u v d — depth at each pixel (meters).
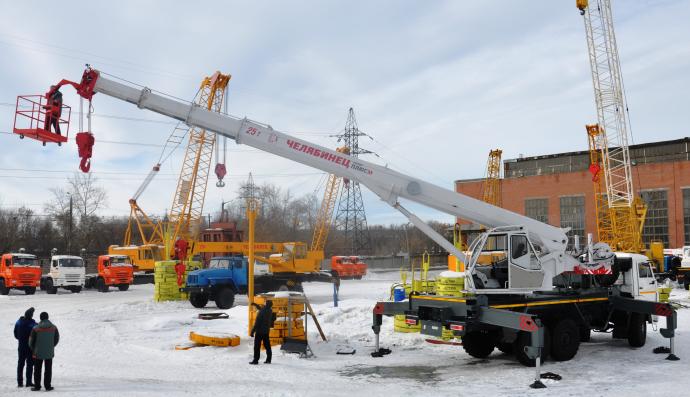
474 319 11.44
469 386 9.86
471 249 13.24
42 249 74.00
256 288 29.47
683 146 58.69
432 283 19.53
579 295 12.90
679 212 54.03
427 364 12.16
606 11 46.59
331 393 9.22
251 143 13.95
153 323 18.59
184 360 12.84
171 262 28.16
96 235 77.56
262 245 31.92
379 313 13.14
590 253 14.68
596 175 47.56
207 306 26.55
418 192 13.51
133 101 13.98
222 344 14.38
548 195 61.12
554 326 12.14
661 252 41.44
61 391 9.41
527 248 12.91
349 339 15.34
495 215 13.55
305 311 14.95
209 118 13.92
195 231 50.94
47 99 13.92
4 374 11.27
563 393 9.16
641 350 13.64
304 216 109.69
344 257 53.75
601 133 46.84
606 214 49.62
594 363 11.95
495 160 64.88
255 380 10.45
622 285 16.44
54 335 9.71
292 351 13.23
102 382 10.27
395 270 68.31
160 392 9.24
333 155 13.70
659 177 55.31
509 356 13.19
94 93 14.14
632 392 9.12
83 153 13.83
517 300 12.12
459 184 67.19
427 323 12.20
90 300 30.77
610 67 46.59
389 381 10.38
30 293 35.88
